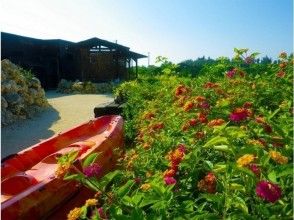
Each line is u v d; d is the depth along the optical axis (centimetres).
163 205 211
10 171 451
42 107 1391
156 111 572
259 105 425
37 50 2597
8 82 1209
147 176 309
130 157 383
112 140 548
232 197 186
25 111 1192
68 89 2306
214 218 188
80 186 412
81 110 1385
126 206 222
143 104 848
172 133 377
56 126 1087
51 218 364
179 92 466
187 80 679
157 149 348
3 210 305
